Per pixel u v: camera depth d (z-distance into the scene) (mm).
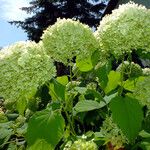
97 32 892
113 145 873
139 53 896
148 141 875
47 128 777
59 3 12758
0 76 819
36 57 823
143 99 887
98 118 1041
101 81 863
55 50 848
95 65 910
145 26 840
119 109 798
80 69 900
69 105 853
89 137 866
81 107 836
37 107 1054
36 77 817
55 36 850
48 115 794
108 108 894
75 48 846
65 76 958
